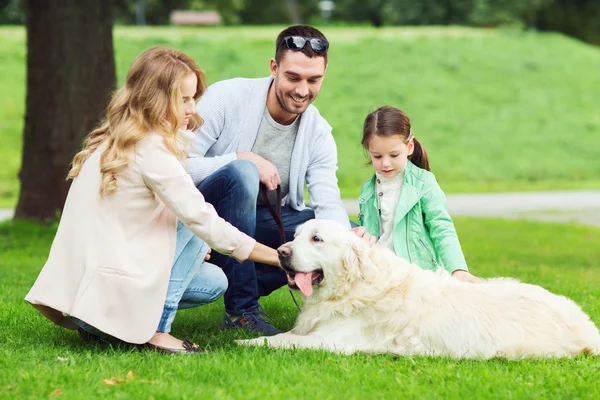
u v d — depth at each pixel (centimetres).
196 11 4788
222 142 518
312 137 529
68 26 1156
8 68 2583
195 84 423
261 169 493
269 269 543
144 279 398
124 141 401
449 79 2812
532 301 443
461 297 442
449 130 2506
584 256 1052
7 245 1045
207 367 377
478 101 2684
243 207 481
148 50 421
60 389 344
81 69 1165
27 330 481
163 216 413
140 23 4644
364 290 442
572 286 718
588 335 445
